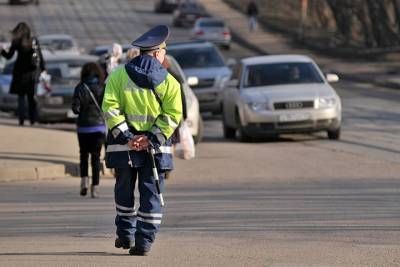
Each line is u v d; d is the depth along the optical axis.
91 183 37.03
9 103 71.31
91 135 35.44
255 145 53.66
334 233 26.03
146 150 22.11
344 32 136.62
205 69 71.12
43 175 40.59
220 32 150.50
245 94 54.88
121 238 22.81
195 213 30.98
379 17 127.50
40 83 60.22
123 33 169.38
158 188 22.31
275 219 29.09
